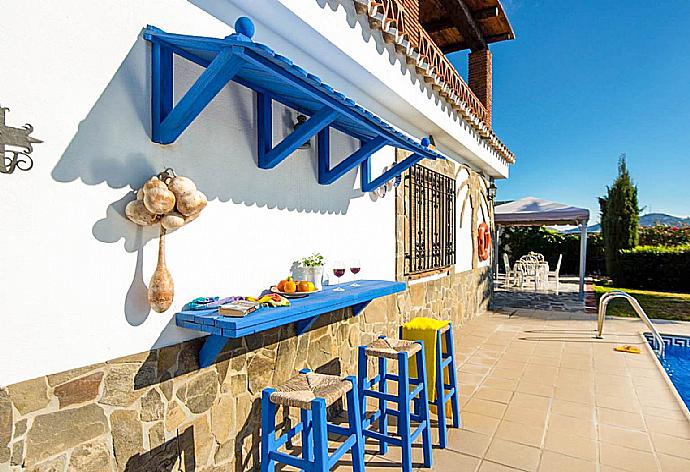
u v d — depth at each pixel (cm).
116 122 213
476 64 929
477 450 350
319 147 379
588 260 2100
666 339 758
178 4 248
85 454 200
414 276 595
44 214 186
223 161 276
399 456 342
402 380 316
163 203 212
